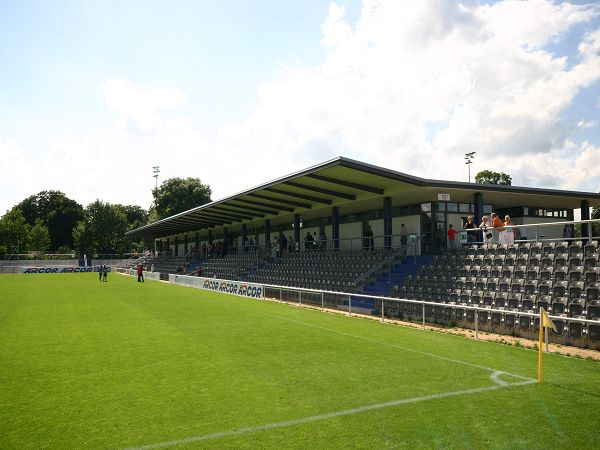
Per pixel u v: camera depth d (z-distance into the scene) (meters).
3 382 7.31
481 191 19.89
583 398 6.34
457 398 6.36
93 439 5.02
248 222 39.25
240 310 17.30
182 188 78.44
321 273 23.44
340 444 4.84
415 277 17.47
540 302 12.20
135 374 7.77
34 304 19.47
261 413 5.79
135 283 35.19
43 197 97.25
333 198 24.61
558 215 26.59
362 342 10.64
